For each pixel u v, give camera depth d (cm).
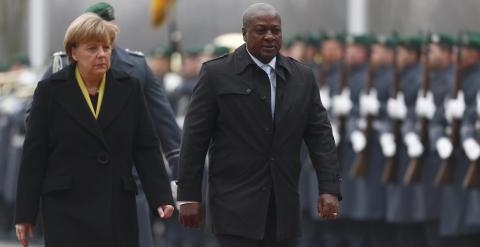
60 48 4806
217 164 1644
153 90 1819
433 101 2664
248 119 1631
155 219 3131
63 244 1566
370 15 3966
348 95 2803
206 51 3112
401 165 2722
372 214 2767
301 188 2820
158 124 1812
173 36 3253
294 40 3023
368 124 2762
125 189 1584
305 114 1648
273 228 1641
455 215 2622
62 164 1573
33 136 1571
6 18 4941
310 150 1664
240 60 1644
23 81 3691
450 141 2616
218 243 1650
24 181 1571
